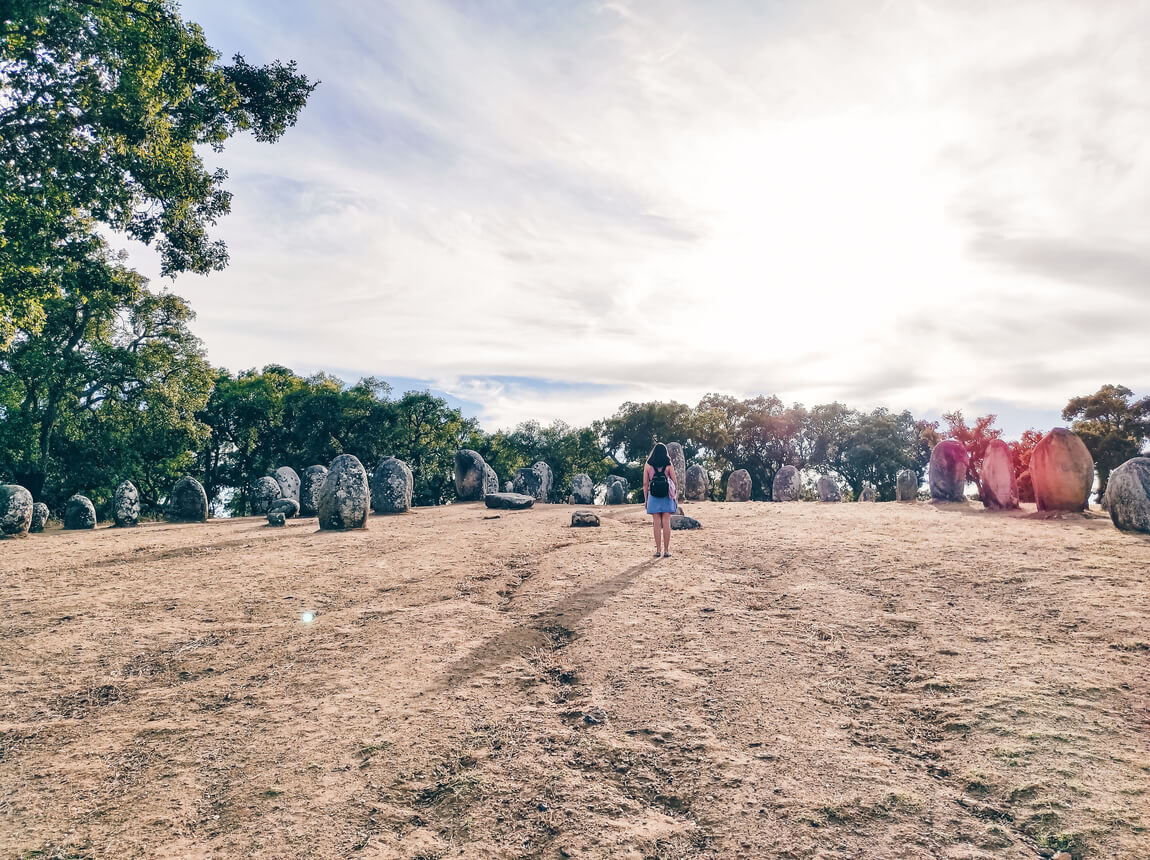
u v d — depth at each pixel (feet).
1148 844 10.03
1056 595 21.77
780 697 15.56
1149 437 125.59
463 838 10.92
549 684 16.83
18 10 40.88
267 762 13.42
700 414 156.87
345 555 34.17
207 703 16.62
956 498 55.98
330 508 44.16
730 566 28.50
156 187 51.19
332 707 15.79
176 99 50.93
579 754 13.37
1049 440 42.63
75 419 87.61
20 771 13.52
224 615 23.93
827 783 12.09
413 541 38.14
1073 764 12.24
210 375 97.35
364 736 14.28
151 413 89.30
